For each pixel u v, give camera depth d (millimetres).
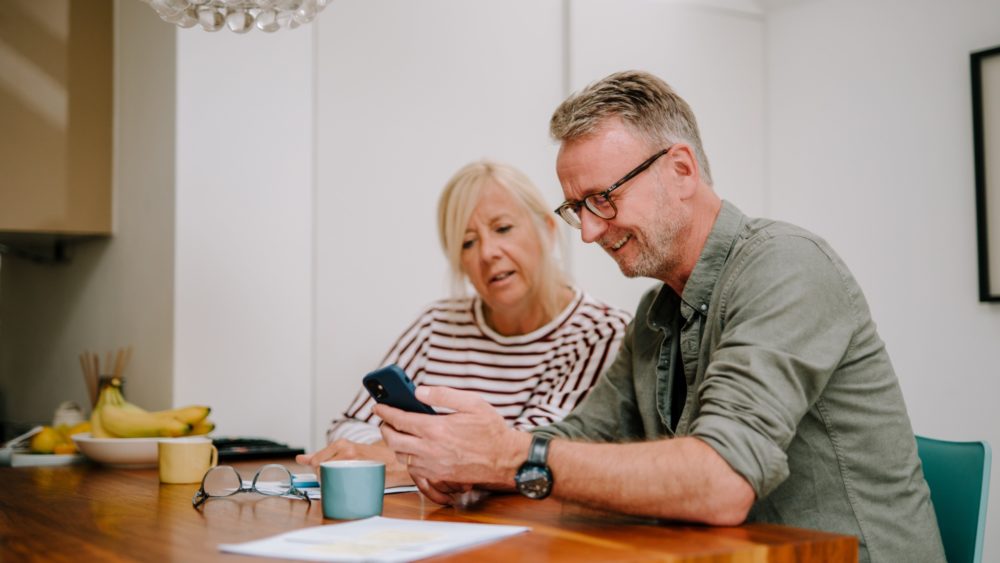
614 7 3230
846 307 1337
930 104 2975
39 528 1247
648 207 1423
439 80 2932
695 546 1032
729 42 3461
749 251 1395
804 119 3389
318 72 2742
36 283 3551
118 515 1344
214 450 1803
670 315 1587
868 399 1367
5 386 3826
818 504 1371
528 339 2291
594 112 1431
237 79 2609
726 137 3430
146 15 2693
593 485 1174
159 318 2576
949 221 2904
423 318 2438
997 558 2740
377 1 2842
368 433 2205
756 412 1193
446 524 1182
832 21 3295
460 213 2271
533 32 3107
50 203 2805
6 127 2736
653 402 1607
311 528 1155
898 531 1367
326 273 2729
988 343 2789
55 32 2812
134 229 2771
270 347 2635
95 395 2717
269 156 2652
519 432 1260
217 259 2561
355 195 2783
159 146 2609
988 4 2824
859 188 3184
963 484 1471
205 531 1186
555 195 3133
